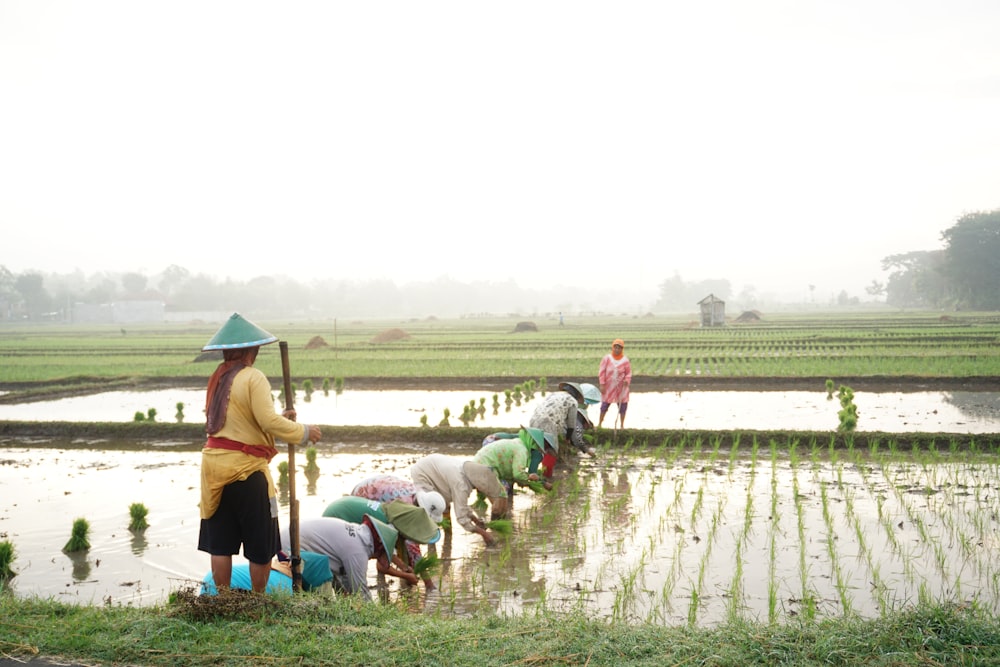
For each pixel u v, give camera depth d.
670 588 7.23
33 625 4.89
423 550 8.79
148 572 8.02
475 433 15.59
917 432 14.25
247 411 5.54
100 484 12.24
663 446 14.31
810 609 6.33
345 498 7.82
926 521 9.28
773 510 9.91
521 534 9.25
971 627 4.66
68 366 34.75
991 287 107.81
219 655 4.42
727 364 29.66
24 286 161.50
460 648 4.60
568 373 27.64
